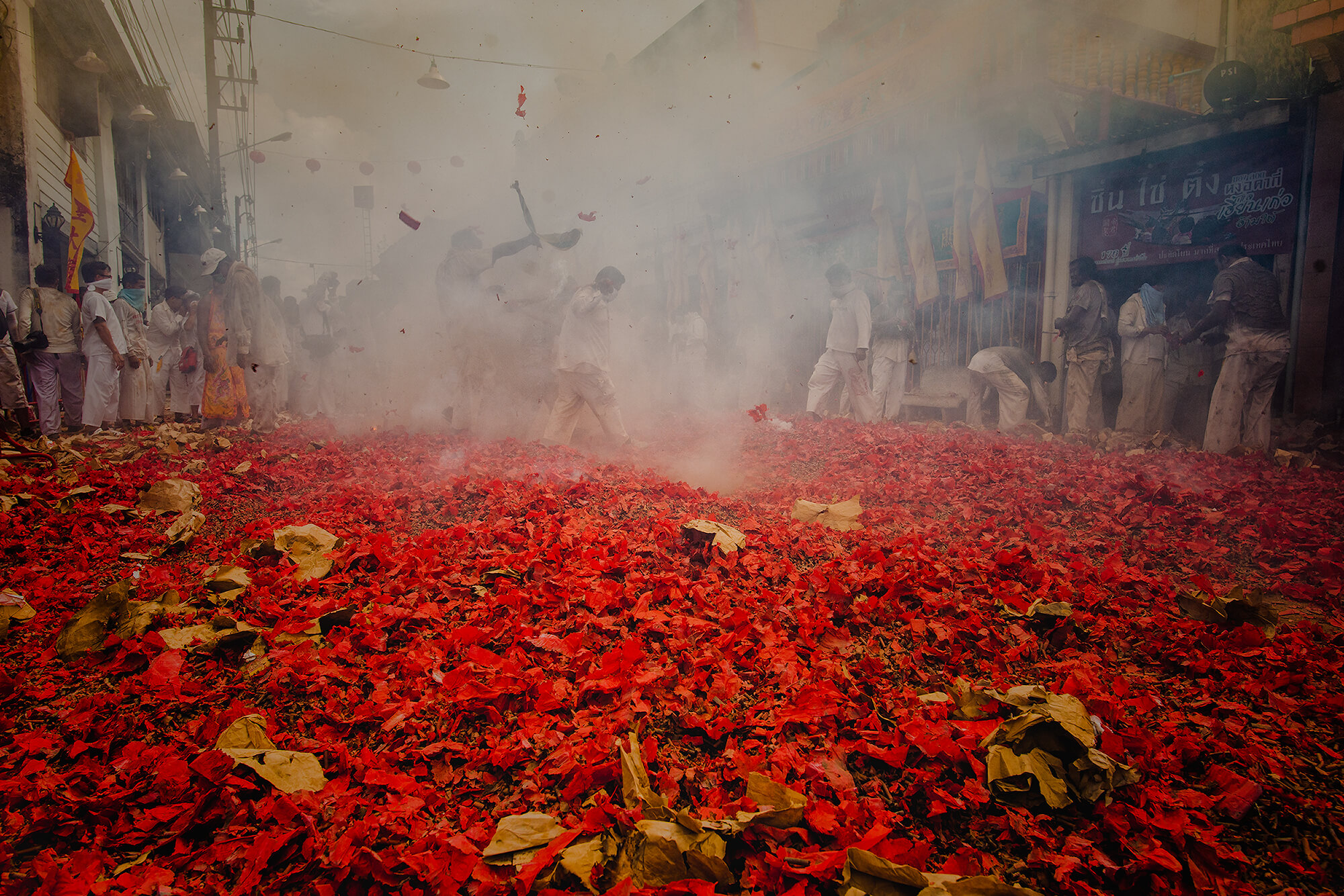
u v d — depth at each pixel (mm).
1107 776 2057
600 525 4230
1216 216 8414
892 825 1991
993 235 10219
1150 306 8562
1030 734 2170
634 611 3062
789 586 3422
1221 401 7418
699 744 2338
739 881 1801
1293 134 7781
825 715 2377
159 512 4797
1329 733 2377
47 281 8594
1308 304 7703
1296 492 5480
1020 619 3182
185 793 2031
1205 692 2629
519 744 2254
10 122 11094
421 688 2545
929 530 4531
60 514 4578
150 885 1738
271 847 1845
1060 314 9906
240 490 5508
